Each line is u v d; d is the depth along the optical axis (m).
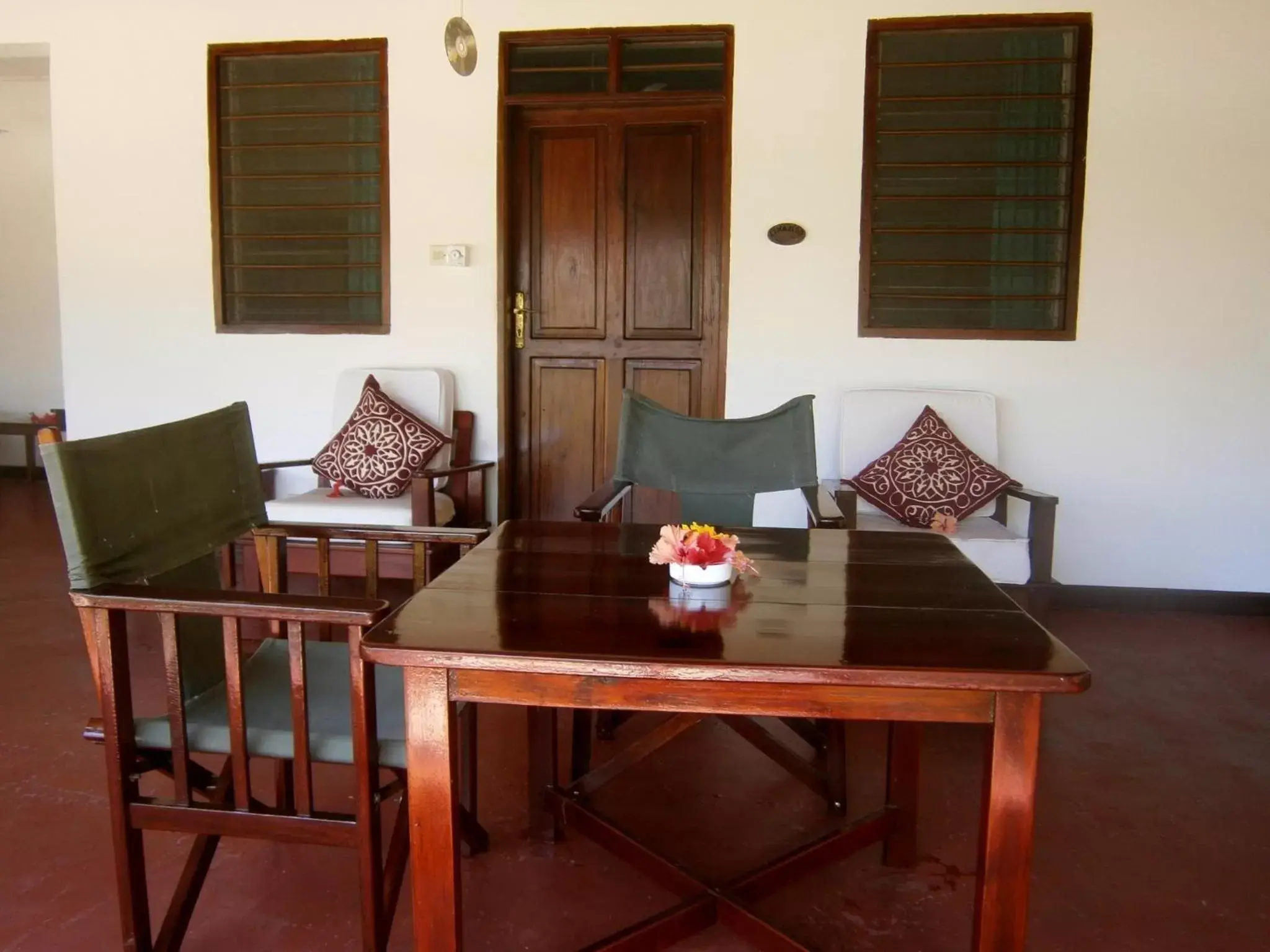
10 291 6.53
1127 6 3.42
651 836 1.89
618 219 3.89
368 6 3.79
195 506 1.67
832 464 3.74
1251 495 3.55
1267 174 3.42
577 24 3.69
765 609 1.31
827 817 1.98
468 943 1.54
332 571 3.27
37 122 6.30
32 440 6.48
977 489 3.19
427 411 3.73
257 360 4.04
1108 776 2.17
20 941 1.52
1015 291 3.62
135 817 1.40
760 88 3.62
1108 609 3.63
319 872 1.75
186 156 3.98
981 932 1.13
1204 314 3.51
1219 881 1.74
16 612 3.38
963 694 1.09
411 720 1.16
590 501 2.28
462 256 3.85
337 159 3.92
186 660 1.58
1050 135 3.54
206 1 3.87
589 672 1.07
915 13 3.52
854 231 3.64
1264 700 2.66
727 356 3.76
